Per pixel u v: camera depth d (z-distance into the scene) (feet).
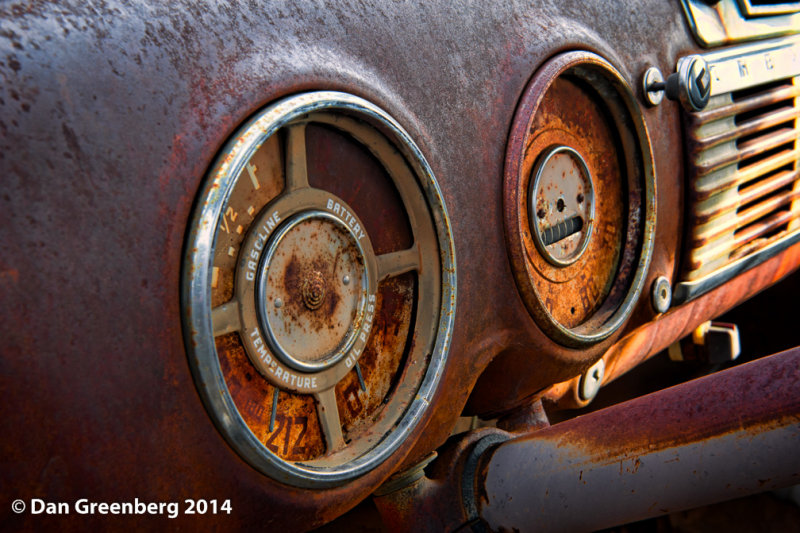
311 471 2.34
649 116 2.94
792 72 3.28
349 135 2.43
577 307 2.88
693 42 3.08
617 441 2.49
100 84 2.16
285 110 2.28
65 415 2.13
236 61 2.27
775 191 3.34
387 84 2.46
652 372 3.94
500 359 2.74
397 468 2.56
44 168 2.11
